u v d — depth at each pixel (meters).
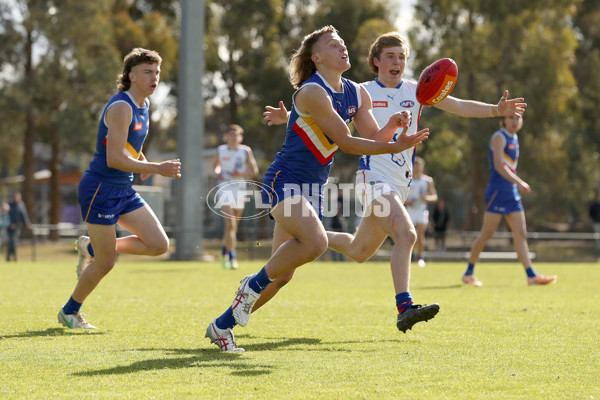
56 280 44.53
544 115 130.12
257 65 151.75
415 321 19.77
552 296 34.62
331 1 149.38
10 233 81.50
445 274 52.53
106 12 144.62
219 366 16.70
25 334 21.86
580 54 144.75
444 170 150.38
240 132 52.72
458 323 24.56
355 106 19.78
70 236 96.25
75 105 136.75
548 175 137.25
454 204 100.00
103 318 25.77
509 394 13.98
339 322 24.92
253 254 79.19
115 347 19.39
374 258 81.06
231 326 19.02
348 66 19.08
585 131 145.00
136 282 42.88
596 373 16.03
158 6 157.88
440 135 137.62
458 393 14.05
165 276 48.16
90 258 23.41
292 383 14.92
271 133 156.38
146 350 18.89
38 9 134.88
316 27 149.12
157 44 147.12
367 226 22.45
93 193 22.56
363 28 137.50
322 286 40.91
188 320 25.20
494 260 82.44
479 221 130.88
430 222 89.75
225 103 162.25
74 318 23.22
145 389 14.37
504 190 41.19
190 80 76.19
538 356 18.16
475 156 132.88
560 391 14.24
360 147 18.20
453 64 20.44
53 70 137.25
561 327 23.59
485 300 32.59
